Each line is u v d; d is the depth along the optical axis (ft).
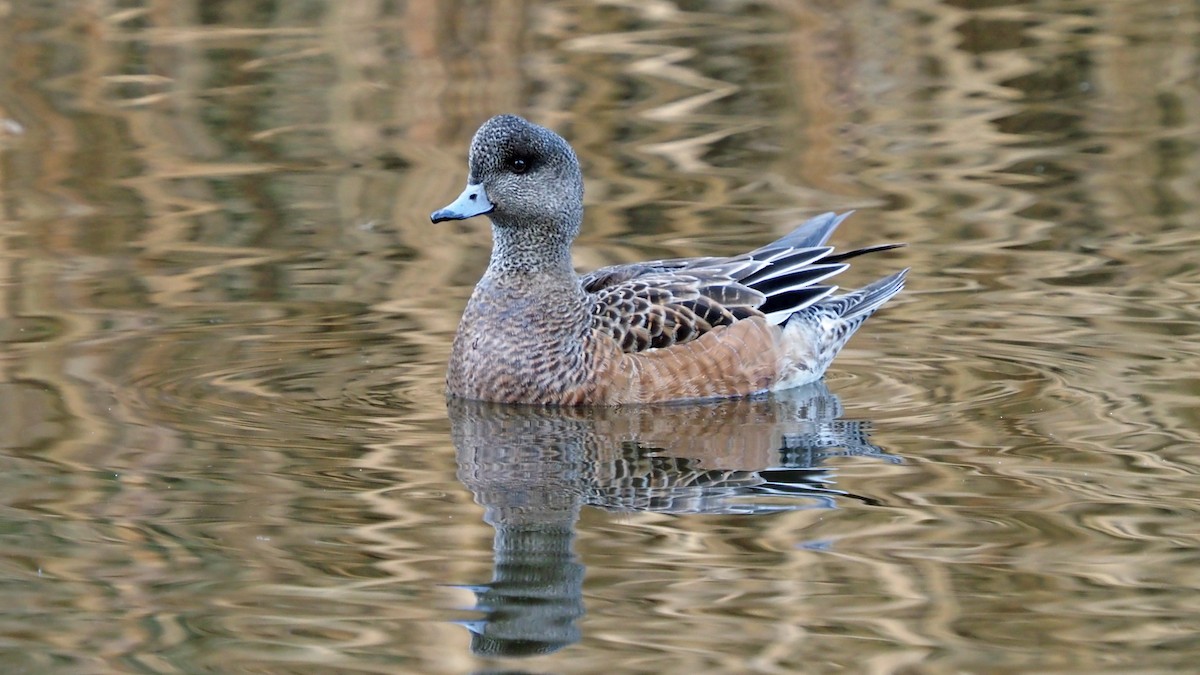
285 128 64.23
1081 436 37.32
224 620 28.17
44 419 38.52
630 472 35.78
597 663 26.50
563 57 70.95
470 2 75.20
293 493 34.12
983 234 54.08
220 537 31.76
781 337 42.80
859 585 29.37
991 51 72.90
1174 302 47.65
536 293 41.55
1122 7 78.18
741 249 52.60
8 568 30.25
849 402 41.09
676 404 41.47
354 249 53.11
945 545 31.14
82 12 75.72
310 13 75.92
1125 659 26.45
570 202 41.75
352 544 31.40
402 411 40.22
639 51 71.67
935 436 37.81
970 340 45.42
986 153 62.13
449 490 34.47
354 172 59.98
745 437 38.32
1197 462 35.40
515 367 41.16
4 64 69.82
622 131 63.77
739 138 63.41
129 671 26.30
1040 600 28.60
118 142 62.75
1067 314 46.98
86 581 29.71
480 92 67.10
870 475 35.22
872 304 45.16
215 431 38.11
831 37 73.56
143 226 54.80
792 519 32.63
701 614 28.25
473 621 28.04
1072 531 31.65
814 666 26.30
